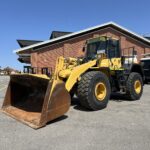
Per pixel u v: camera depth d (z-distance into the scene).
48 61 23.14
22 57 25.16
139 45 25.64
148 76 19.92
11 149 4.76
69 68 8.28
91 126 6.25
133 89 10.31
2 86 20.28
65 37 23.38
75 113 7.73
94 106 8.01
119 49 10.41
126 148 4.76
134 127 6.15
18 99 8.27
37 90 7.92
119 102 9.84
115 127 6.16
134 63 10.84
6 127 6.20
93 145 4.93
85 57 9.97
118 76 9.90
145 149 4.71
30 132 5.79
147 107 8.73
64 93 6.79
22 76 7.45
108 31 24.61
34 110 7.35
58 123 6.55
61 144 5.00
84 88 7.87
